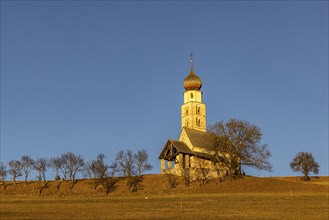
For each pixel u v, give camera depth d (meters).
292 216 53.47
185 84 178.88
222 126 115.44
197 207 63.59
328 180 143.25
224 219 51.03
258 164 112.19
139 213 56.06
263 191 94.81
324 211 57.50
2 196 113.25
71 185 138.12
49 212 56.00
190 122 173.00
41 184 142.38
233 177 113.50
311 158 144.88
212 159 122.88
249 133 113.44
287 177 151.00
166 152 146.00
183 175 130.88
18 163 144.88
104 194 121.88
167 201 74.31
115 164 138.25
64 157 145.25
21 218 49.94
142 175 141.88
